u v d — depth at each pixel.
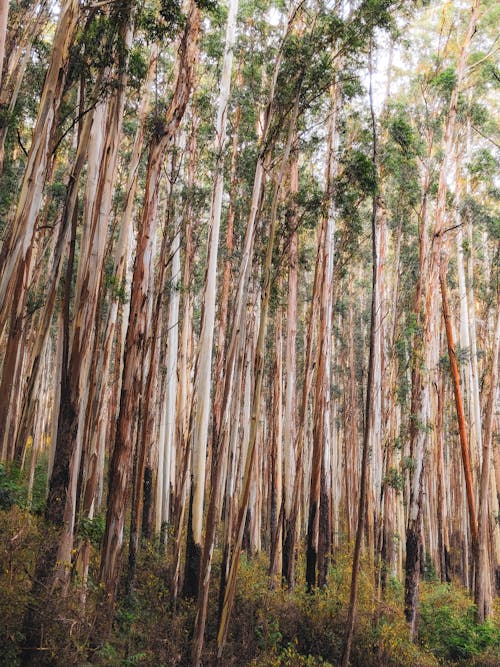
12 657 7.11
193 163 16.19
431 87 18.70
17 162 18.77
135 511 11.69
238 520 8.92
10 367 7.36
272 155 11.18
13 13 12.08
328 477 16.78
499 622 17.70
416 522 15.91
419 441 16.27
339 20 9.95
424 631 16.23
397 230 20.81
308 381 15.26
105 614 8.84
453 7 17.69
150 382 11.85
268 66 14.12
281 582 14.91
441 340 26.61
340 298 29.48
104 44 8.62
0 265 9.20
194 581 12.52
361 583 15.32
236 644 10.90
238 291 9.56
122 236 11.09
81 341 8.54
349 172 12.08
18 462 14.28
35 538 7.90
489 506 23.58
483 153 19.14
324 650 12.27
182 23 9.39
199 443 13.04
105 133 9.61
